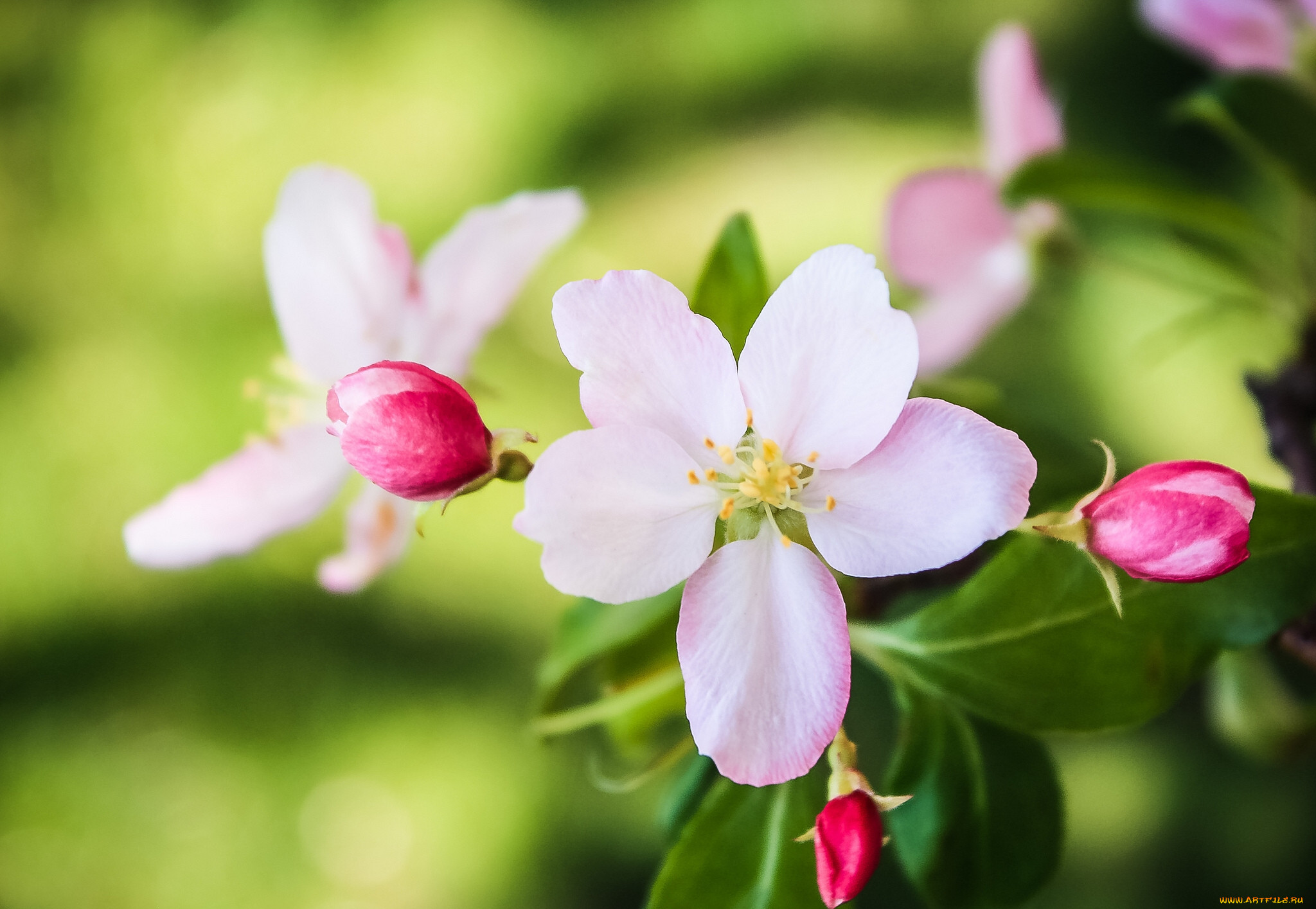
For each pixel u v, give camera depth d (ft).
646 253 3.38
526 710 2.63
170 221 3.73
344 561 1.05
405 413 0.89
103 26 4.13
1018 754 0.97
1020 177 1.12
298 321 1.04
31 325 3.54
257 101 3.92
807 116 3.60
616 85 3.77
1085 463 1.02
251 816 2.61
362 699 2.71
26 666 2.87
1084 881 2.24
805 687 0.89
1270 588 0.94
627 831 2.46
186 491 1.07
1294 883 2.14
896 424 0.90
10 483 3.17
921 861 0.96
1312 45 1.17
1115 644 0.95
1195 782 2.28
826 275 0.90
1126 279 2.55
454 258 1.03
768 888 0.94
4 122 4.00
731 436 0.91
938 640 0.96
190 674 2.79
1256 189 2.90
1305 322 1.13
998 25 3.59
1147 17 1.20
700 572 0.90
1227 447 2.59
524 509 0.89
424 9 3.97
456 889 2.49
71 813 2.63
